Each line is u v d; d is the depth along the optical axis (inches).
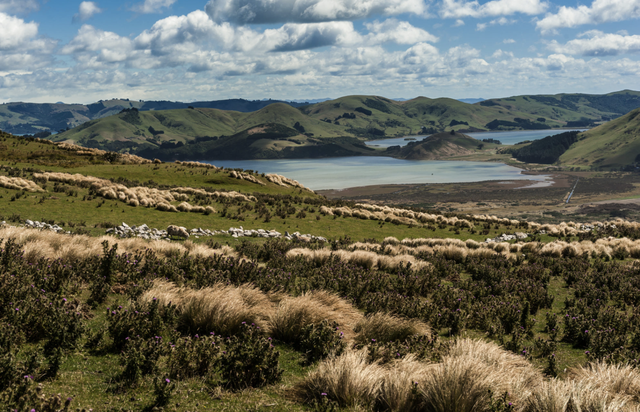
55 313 244.4
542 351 345.7
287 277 500.1
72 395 189.3
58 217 1006.4
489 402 201.8
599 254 983.6
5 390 175.8
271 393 221.6
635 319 451.2
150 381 214.1
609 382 243.1
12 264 346.0
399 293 510.9
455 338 360.5
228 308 303.1
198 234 1018.1
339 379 222.2
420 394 216.4
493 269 705.0
